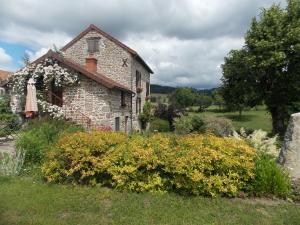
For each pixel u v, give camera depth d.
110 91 19.81
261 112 48.16
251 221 5.32
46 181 7.61
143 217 5.41
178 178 6.62
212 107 55.81
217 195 6.52
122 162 7.14
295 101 19.39
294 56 18.72
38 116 19.17
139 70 28.92
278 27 18.81
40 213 5.57
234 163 6.73
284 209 6.01
